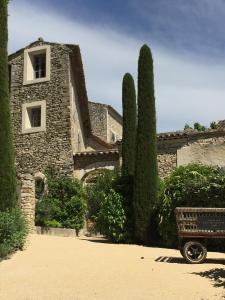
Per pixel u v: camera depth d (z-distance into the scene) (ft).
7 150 44.96
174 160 71.26
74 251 42.55
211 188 47.03
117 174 64.13
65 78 79.00
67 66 79.30
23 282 29.07
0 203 43.34
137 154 54.65
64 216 69.10
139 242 53.06
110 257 39.17
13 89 81.61
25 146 78.59
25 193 54.54
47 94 79.41
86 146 96.22
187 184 48.16
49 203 67.72
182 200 48.32
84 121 92.73
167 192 50.29
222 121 79.87
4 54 47.91
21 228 42.24
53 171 75.97
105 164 75.61
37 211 64.18
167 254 41.91
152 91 57.11
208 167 51.42
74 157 76.79
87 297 25.11
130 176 56.29
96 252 42.39
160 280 29.09
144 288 26.99
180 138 71.46
